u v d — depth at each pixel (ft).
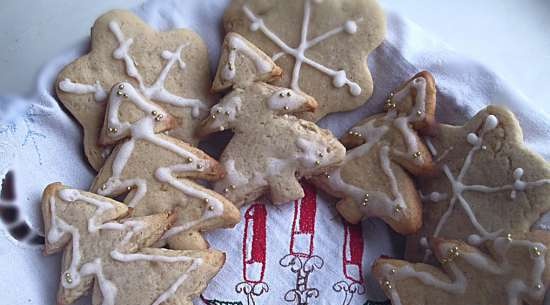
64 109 1.32
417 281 1.28
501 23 1.66
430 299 1.27
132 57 1.33
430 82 1.33
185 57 1.35
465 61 1.39
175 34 1.35
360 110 1.40
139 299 1.21
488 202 1.29
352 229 1.36
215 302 1.29
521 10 1.67
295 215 1.35
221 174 1.29
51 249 1.23
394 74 1.38
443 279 1.27
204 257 1.24
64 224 1.23
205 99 1.35
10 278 1.23
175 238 1.27
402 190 1.31
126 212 1.25
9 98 1.30
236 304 1.30
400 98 1.35
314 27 1.36
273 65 1.32
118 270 1.22
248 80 1.32
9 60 1.70
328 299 1.32
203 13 1.40
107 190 1.27
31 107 1.30
